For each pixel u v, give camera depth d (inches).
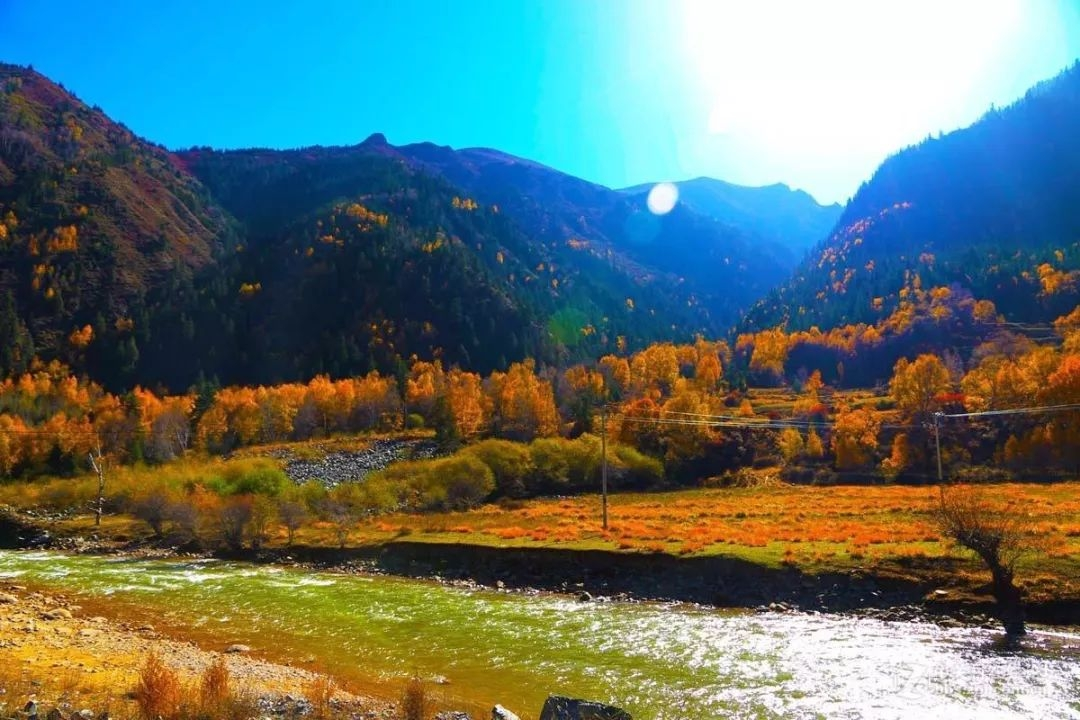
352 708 714.2
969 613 1219.9
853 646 1066.7
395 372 6417.3
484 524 2345.0
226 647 1071.0
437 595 1529.3
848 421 3737.7
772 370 6663.4
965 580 1304.1
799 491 3176.7
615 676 934.4
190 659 944.9
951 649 1035.9
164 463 4264.3
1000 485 2883.9
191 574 1801.2
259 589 1587.1
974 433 3673.7
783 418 4616.1
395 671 959.6
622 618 1289.4
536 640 1131.9
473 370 7317.9
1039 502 2137.1
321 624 1251.2
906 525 1881.2
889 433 3932.1
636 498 3240.7
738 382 6205.7
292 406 5403.5
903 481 3363.7
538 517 2556.6
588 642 1116.5
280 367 7436.0
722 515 2364.7
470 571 1775.3
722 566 1530.5
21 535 2559.1
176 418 4840.1
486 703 811.4
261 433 5142.7
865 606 1311.5
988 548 1202.6
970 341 6358.3
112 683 735.7
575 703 663.1
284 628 1219.2
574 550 1728.6
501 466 3513.8
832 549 1563.7
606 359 6865.2
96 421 4621.1
